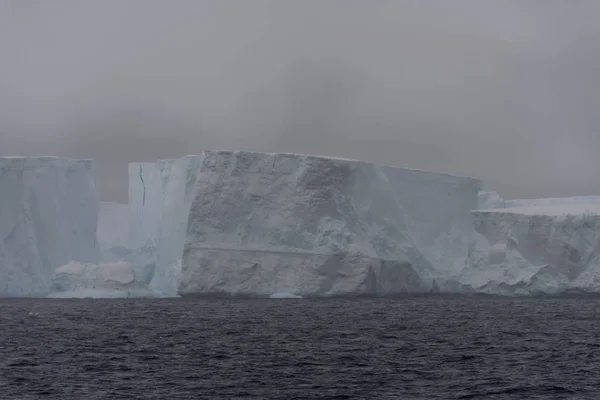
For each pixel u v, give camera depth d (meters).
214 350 108.00
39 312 178.50
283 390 79.69
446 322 150.00
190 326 142.25
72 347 111.56
